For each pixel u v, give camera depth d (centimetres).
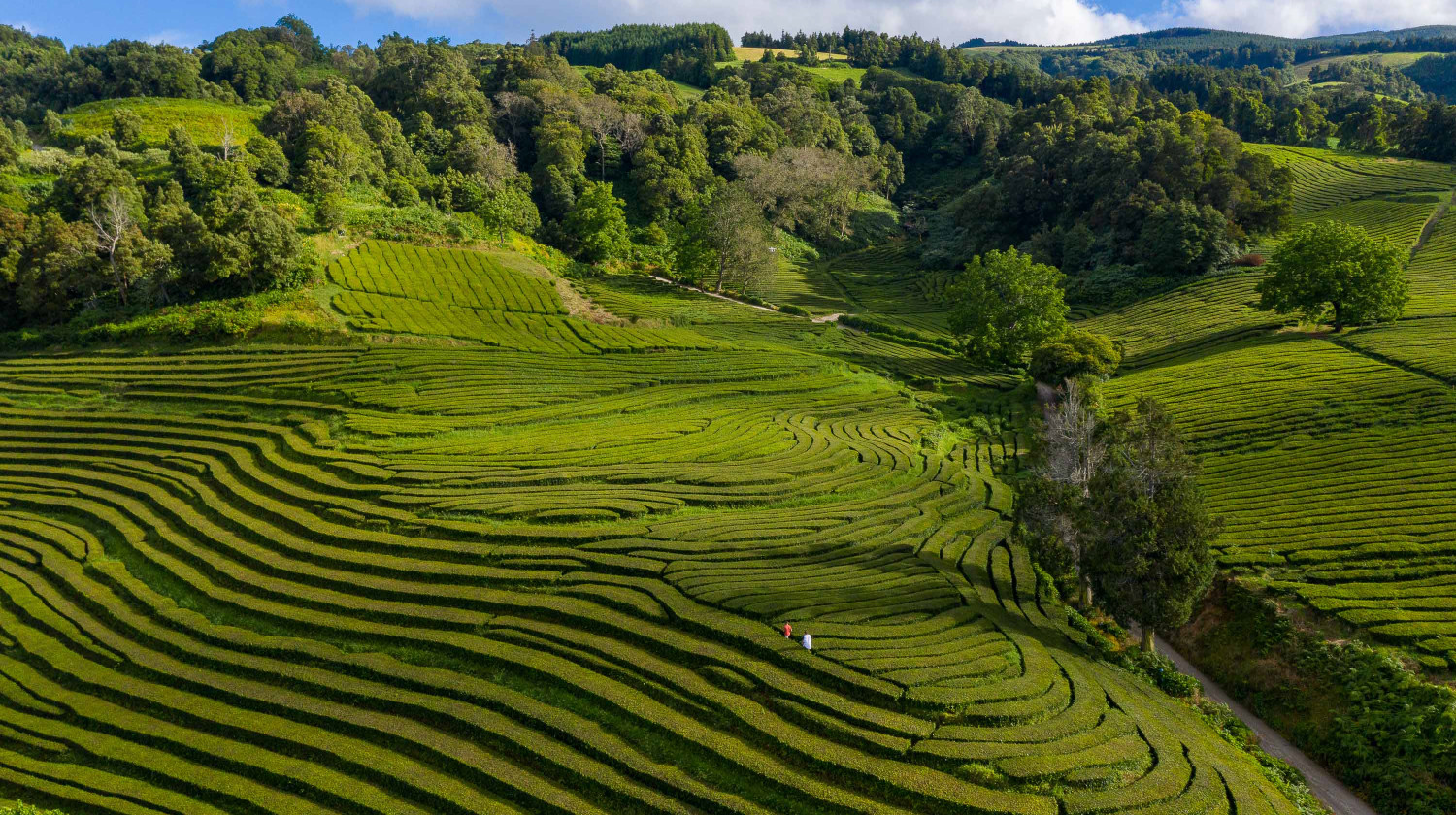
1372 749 3638
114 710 3919
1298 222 12769
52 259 8244
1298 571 4672
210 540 5272
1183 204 11750
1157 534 4062
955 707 3500
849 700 3600
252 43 19300
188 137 12375
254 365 7688
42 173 11462
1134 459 4384
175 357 7844
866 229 17875
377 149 13712
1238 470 5938
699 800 3159
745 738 3472
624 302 11300
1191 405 7175
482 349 8588
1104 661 4156
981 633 4153
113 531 5528
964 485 6341
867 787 3175
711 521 5409
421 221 11612
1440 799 3322
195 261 8575
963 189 19588
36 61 19662
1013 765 3177
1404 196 13038
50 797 3366
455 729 3622
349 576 4772
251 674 4069
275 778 3422
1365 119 17475
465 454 6328
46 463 6394
